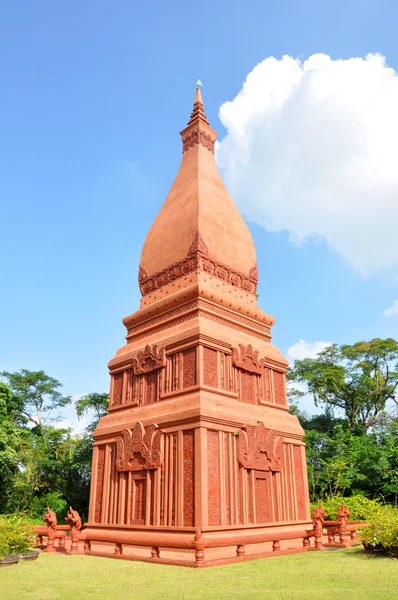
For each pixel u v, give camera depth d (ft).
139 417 59.36
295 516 60.59
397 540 43.65
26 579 35.37
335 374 143.95
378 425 143.23
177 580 34.30
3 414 109.09
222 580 33.94
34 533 52.60
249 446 55.72
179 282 65.62
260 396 62.75
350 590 29.58
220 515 49.70
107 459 61.98
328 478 107.76
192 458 50.55
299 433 65.77
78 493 123.34
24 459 118.01
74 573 38.11
